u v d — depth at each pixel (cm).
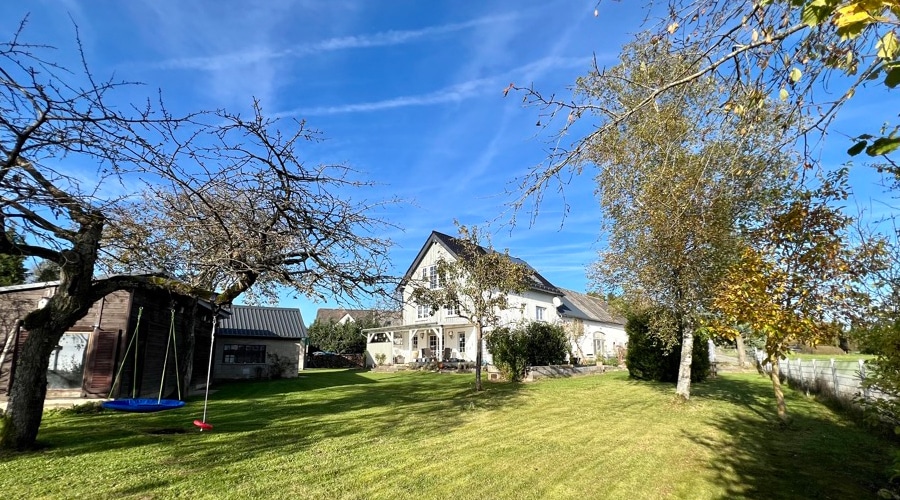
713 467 641
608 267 1305
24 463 632
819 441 793
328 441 793
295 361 2514
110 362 1267
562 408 1165
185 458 671
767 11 281
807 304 683
